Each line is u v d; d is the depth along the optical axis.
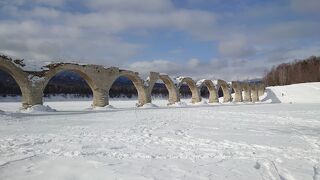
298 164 6.91
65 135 10.89
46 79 25.89
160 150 8.29
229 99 54.72
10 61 23.41
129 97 86.50
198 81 47.75
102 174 5.81
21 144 8.94
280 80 105.69
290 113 24.05
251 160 7.23
